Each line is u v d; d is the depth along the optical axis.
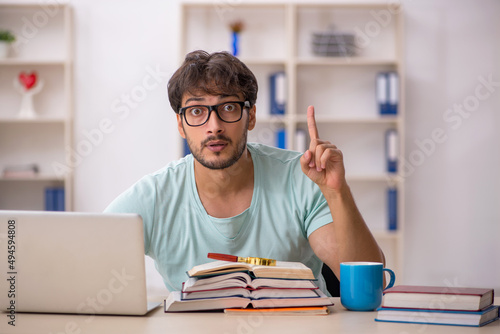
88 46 4.55
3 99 4.54
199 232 1.71
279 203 1.74
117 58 4.57
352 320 1.25
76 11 4.55
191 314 1.31
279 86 4.33
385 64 4.55
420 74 4.58
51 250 1.29
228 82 1.57
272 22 4.55
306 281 1.33
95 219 1.27
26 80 4.40
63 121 4.43
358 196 4.59
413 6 4.57
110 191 4.57
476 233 4.59
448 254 4.58
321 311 1.30
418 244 4.58
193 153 1.62
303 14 4.56
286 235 1.73
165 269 1.74
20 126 4.55
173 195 1.74
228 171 1.67
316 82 4.57
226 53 1.67
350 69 4.56
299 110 4.55
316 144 1.60
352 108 4.57
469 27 4.57
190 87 1.57
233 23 4.50
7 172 4.36
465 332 1.14
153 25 4.57
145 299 1.29
